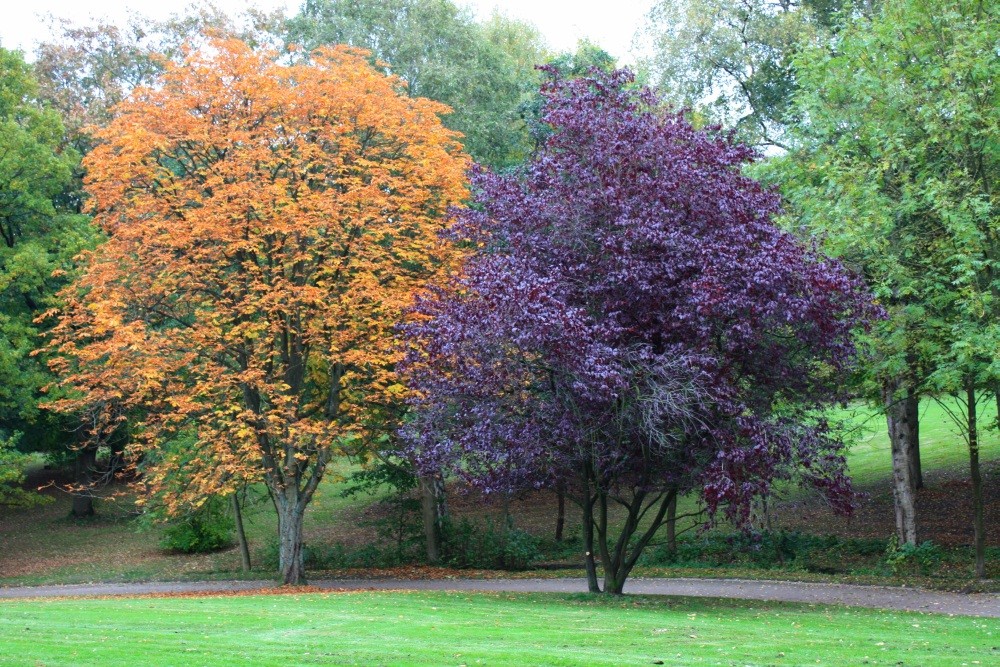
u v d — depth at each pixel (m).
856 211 21.20
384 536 34.75
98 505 45.06
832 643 12.36
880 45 22.72
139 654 9.86
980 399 25.23
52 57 43.97
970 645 12.51
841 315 17.45
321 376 27.62
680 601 18.86
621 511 37.66
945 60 21.39
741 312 16.30
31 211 34.41
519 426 16.67
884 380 22.50
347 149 24.20
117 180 23.44
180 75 24.25
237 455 23.31
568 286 16.98
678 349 16.22
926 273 21.52
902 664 10.51
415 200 23.94
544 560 31.91
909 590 22.75
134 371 22.36
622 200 16.98
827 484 16.97
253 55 24.38
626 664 9.86
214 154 24.75
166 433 26.89
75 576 31.34
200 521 35.72
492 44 45.78
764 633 13.36
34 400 31.33
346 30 40.62
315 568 31.70
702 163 17.95
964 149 21.62
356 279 22.89
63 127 35.31
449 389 17.22
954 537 28.11
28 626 12.62
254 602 17.72
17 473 30.22
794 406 18.28
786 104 31.92
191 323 25.14
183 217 23.22
